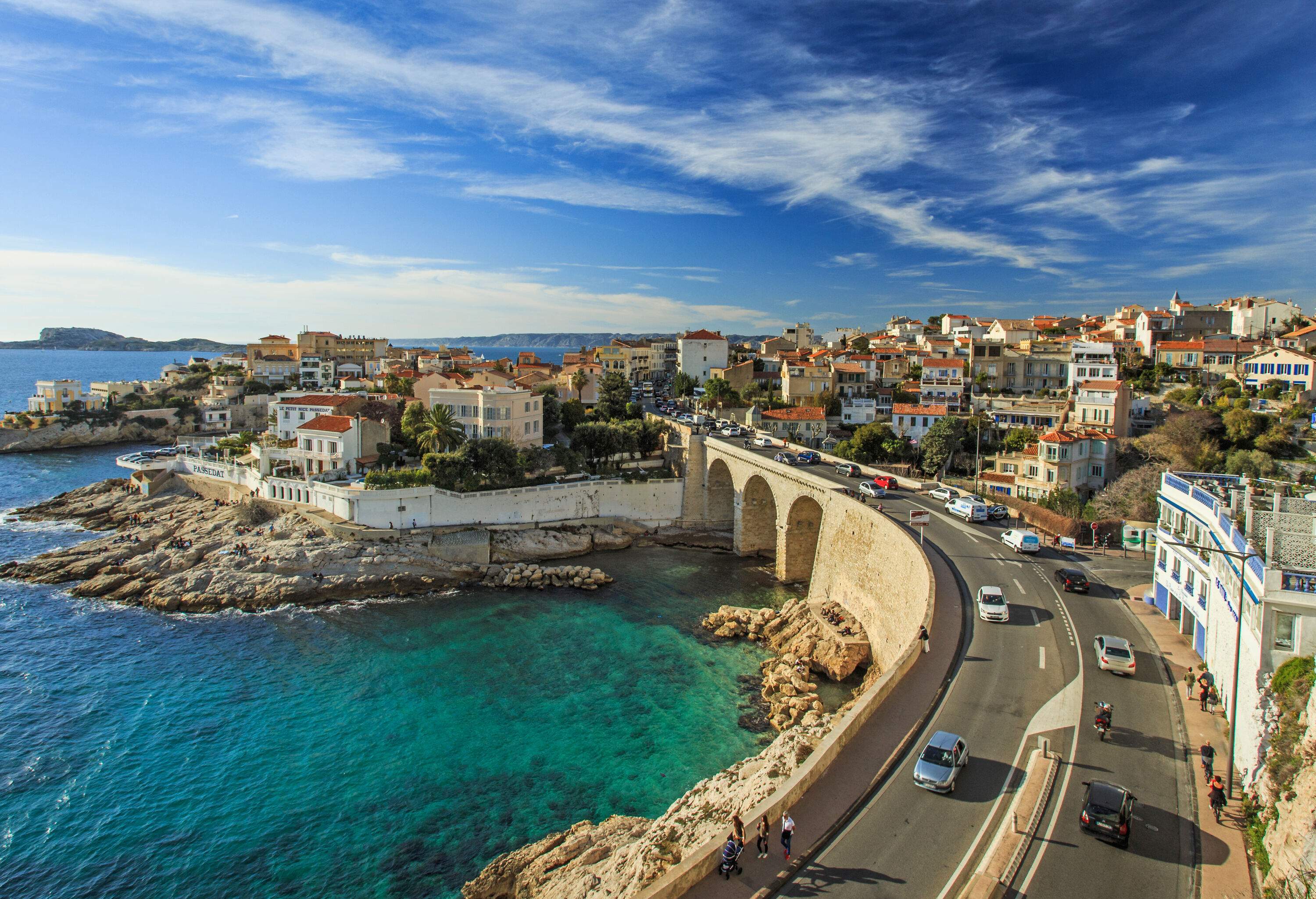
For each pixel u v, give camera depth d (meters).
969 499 79.31
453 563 94.38
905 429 129.88
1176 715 37.41
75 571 90.38
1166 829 28.97
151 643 72.81
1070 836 28.58
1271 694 30.45
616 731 56.00
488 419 117.25
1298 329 146.50
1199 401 116.31
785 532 91.38
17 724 57.38
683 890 26.41
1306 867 23.39
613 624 78.56
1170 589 49.22
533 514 105.75
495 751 53.44
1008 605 52.16
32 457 174.88
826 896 25.97
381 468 108.75
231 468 112.31
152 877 41.75
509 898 38.75
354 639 74.25
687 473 115.56
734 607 80.56
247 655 70.25
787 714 56.81
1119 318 189.25
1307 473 78.94
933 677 41.75
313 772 51.16
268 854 43.34
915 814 30.25
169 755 53.31
